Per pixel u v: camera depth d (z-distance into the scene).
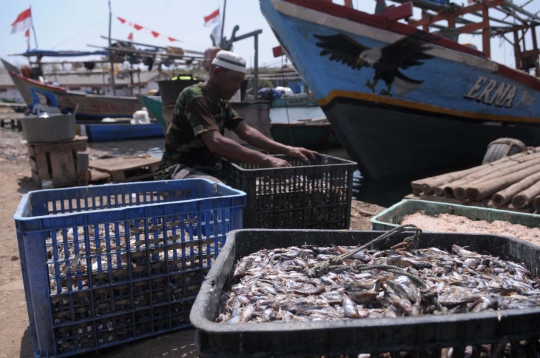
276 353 1.31
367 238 2.33
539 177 5.18
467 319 1.35
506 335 1.40
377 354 1.33
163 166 4.54
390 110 8.05
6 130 20.59
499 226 3.62
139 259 2.58
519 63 12.28
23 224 2.24
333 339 1.32
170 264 2.68
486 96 8.48
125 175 8.00
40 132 7.12
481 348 1.48
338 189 4.07
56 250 2.35
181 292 2.73
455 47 7.66
